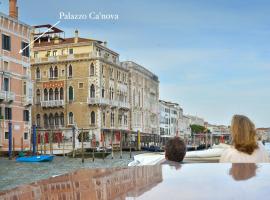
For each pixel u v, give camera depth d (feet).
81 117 201.26
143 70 263.08
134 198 5.25
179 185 6.03
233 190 5.59
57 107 205.16
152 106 284.41
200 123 516.73
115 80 222.07
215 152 21.74
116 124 221.25
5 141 143.33
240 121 16.39
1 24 143.43
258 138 17.81
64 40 218.79
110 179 6.74
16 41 151.84
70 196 5.47
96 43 207.51
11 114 146.82
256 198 5.17
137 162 19.72
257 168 7.57
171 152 16.56
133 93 245.04
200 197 5.24
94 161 146.72
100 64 201.77
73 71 203.41
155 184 6.15
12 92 145.89
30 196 5.54
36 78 209.46
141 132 255.50
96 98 198.90
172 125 347.97
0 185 78.07
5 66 146.00
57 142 200.95
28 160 133.49
